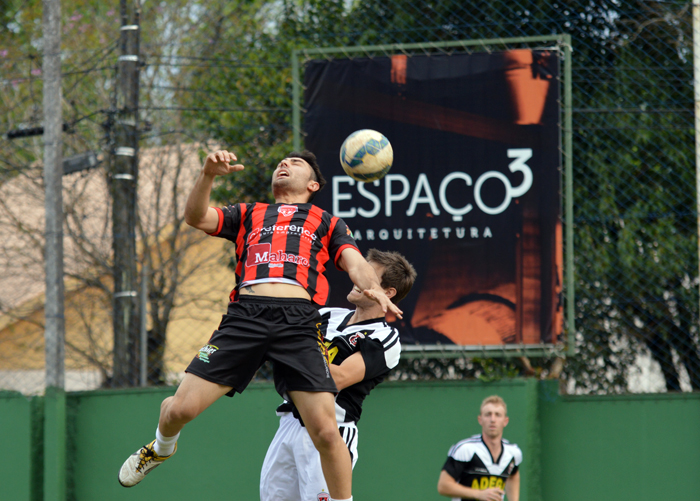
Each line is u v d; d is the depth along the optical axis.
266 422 22.91
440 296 22.86
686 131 25.44
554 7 26.38
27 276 29.48
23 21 31.67
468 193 23.03
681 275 25.28
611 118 25.84
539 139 22.91
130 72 25.62
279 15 28.25
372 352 14.20
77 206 29.67
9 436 23.12
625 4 26.00
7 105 31.00
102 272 28.91
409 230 23.16
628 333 25.45
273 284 12.34
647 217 25.86
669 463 22.22
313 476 14.55
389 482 22.47
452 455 21.08
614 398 22.55
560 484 22.47
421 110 23.48
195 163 30.20
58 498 22.62
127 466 13.45
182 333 32.16
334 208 23.48
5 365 31.03
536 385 22.69
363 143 15.27
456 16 25.58
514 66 23.20
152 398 23.38
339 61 23.95
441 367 26.28
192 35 32.25
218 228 12.84
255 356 12.19
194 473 23.03
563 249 23.08
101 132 29.78
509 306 22.59
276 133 26.39
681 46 25.02
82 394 23.53
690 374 24.86
